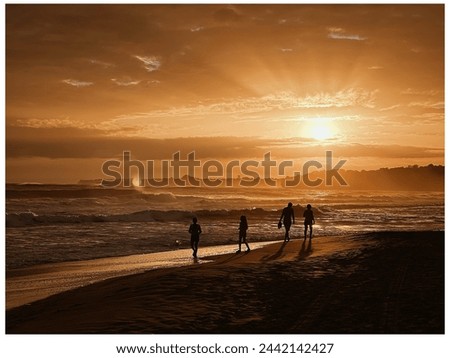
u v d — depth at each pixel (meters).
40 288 14.87
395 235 22.41
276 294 11.65
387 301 10.74
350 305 10.52
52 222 36.59
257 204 67.69
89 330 9.21
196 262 19.75
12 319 11.27
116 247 24.42
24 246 24.53
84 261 20.30
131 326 9.35
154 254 22.20
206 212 44.47
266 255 18.61
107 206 56.38
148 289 12.48
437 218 45.88
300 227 36.16
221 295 11.65
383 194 120.12
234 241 26.95
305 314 9.96
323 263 15.80
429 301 10.68
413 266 14.77
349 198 92.94
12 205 53.69
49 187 88.44
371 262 15.62
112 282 14.99
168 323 9.49
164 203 61.78
